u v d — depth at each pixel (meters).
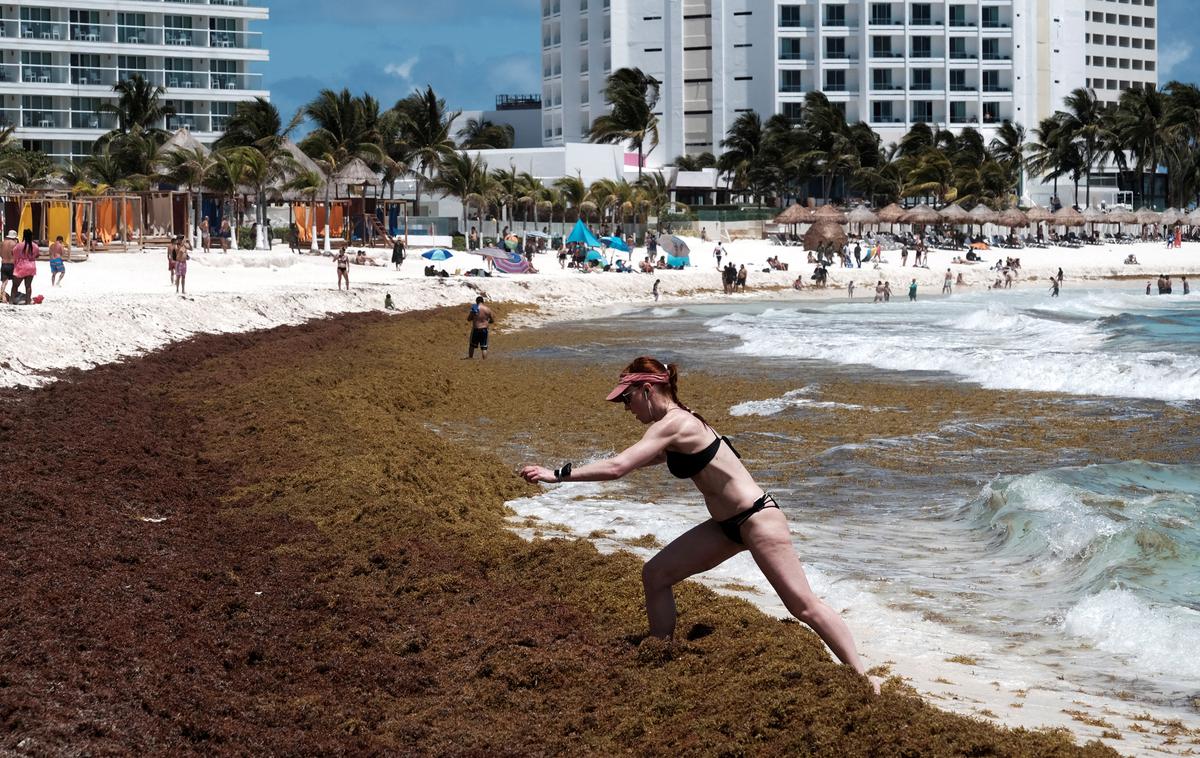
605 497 14.46
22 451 14.20
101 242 54.31
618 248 74.75
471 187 81.69
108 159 82.38
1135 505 12.90
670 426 6.52
